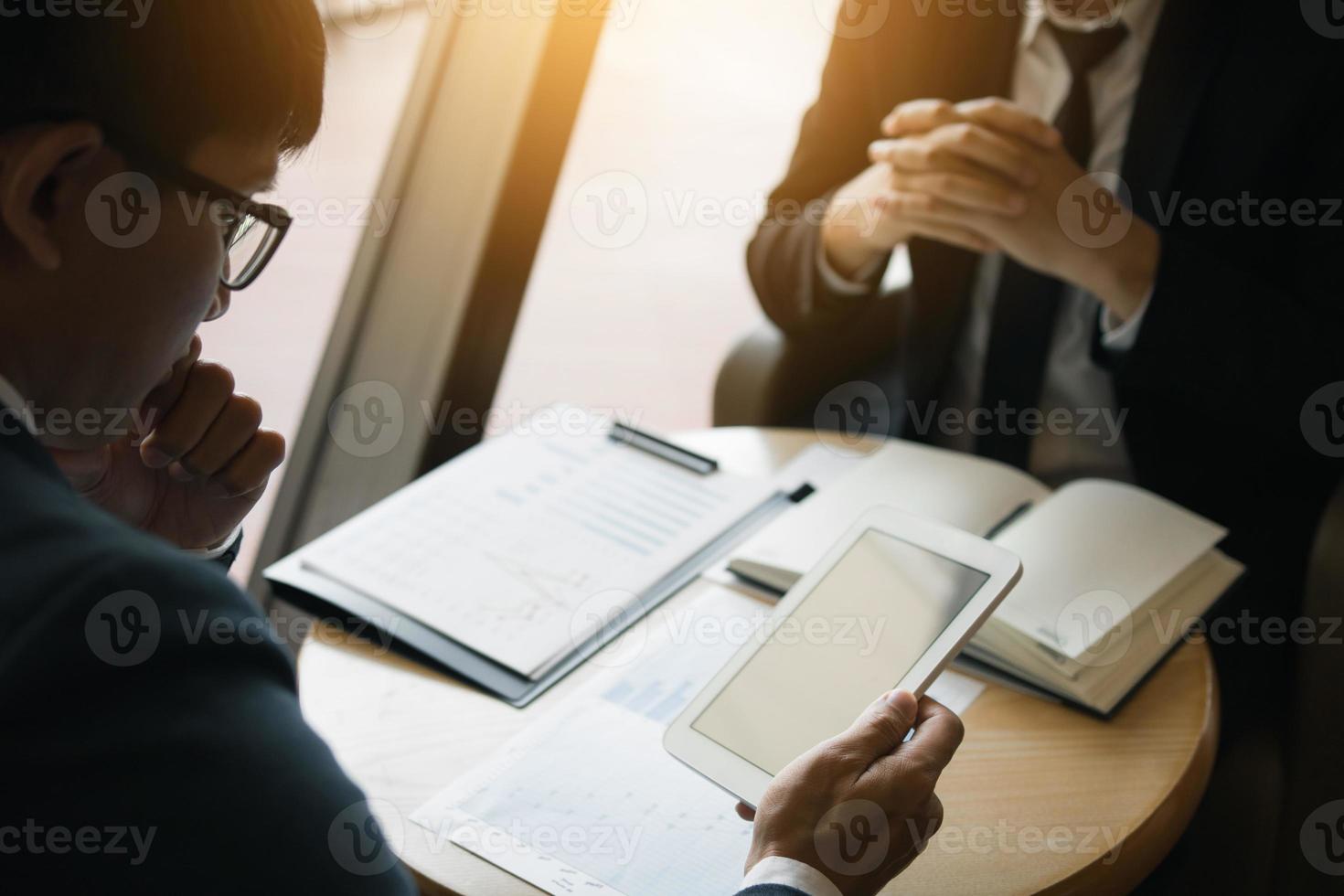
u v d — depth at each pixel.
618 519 1.10
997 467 1.18
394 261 1.72
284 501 1.73
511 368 2.55
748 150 3.41
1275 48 1.30
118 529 0.50
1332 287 1.29
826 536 1.04
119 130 0.52
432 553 1.04
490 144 1.64
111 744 0.45
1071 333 1.47
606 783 0.81
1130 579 0.98
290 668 0.53
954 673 0.96
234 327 1.79
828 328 1.56
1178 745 0.87
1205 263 1.24
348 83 1.71
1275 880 1.07
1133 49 1.42
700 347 2.77
